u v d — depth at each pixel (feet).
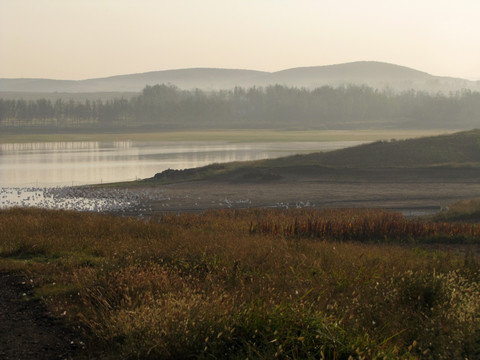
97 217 108.78
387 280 44.98
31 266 53.88
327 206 219.41
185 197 249.34
